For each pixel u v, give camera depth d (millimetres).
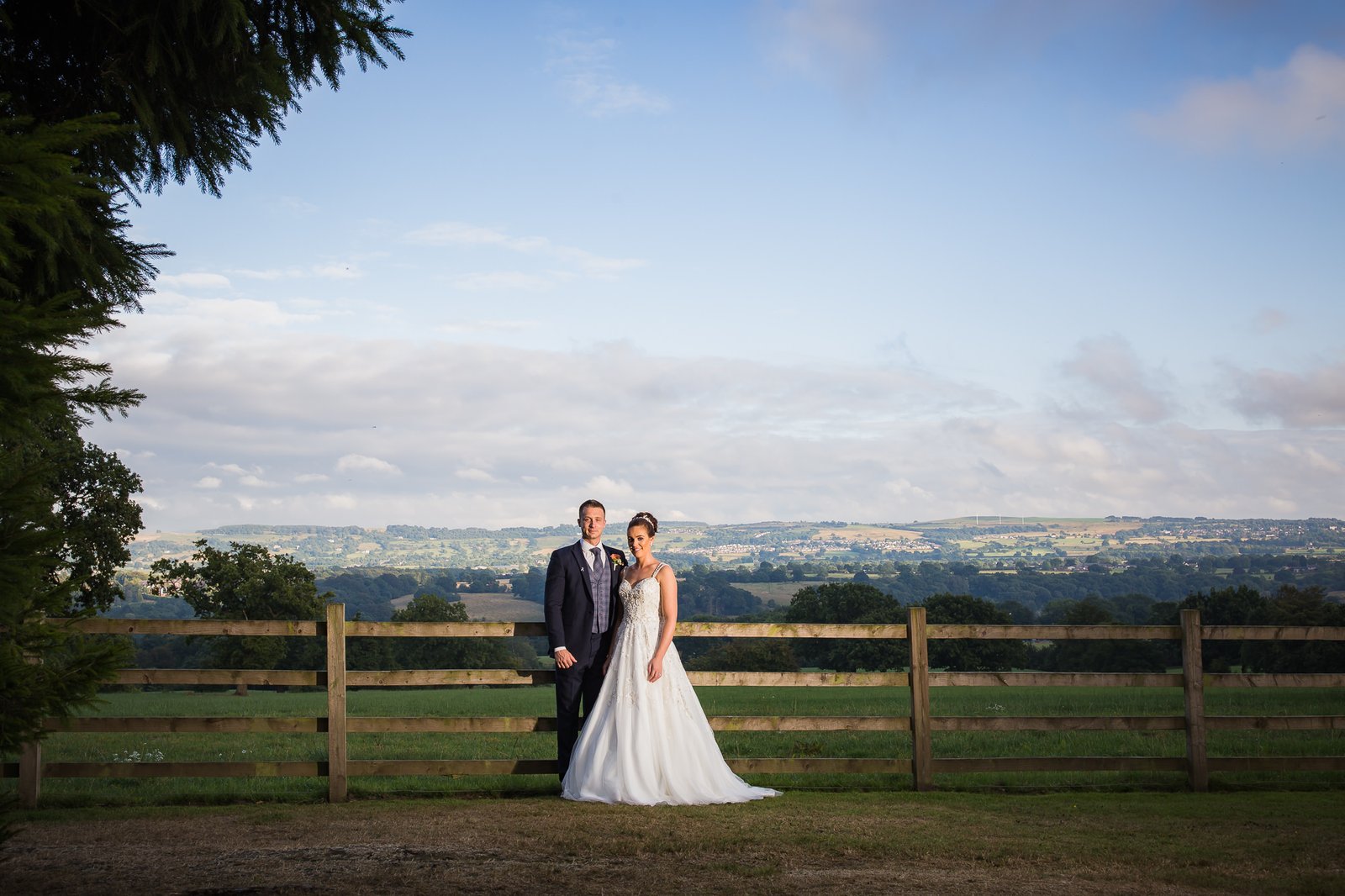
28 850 5617
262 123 6793
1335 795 7688
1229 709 22703
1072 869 5367
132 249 6723
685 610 125875
